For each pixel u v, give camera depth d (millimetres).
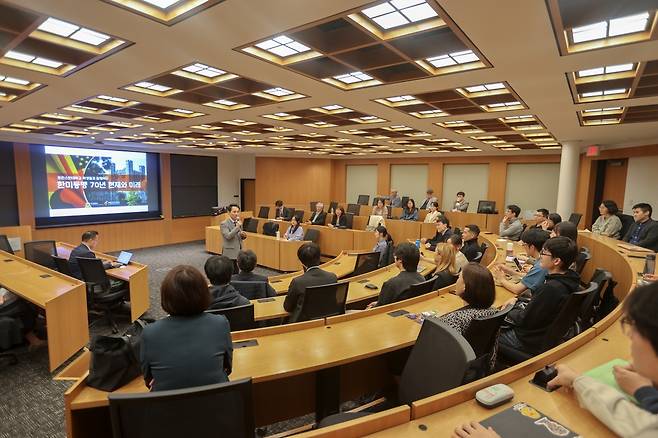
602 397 1030
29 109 5238
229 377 1666
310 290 2635
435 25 2537
